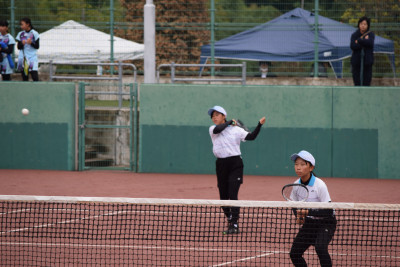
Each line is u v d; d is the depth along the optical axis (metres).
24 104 52.91
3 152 53.38
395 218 31.67
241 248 25.88
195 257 24.80
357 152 50.59
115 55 67.62
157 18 65.88
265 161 51.34
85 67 76.19
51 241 25.14
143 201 22.34
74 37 67.38
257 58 65.69
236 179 30.42
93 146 53.81
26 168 53.34
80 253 25.22
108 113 53.03
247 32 66.19
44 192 41.38
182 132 51.72
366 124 50.38
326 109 50.56
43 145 53.09
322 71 65.31
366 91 50.16
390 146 50.28
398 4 61.34
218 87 51.12
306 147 50.88
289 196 22.89
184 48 65.75
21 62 54.50
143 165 52.22
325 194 21.59
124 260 24.11
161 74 67.19
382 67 61.81
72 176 49.44
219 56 65.75
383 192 43.16
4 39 55.78
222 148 30.66
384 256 24.31
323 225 21.06
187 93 51.41
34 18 67.00
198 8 66.44
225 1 67.69
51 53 67.25
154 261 24.00
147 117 51.88
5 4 66.56
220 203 21.97
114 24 67.31
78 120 52.78
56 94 52.62
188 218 31.95
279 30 65.12
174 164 52.00
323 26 64.38
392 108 50.09
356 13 62.94
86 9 67.75
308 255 25.30
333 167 50.88
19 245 25.66
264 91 50.88
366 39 52.25
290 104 50.78
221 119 30.94
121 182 46.56
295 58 65.12
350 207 20.53
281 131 51.06
